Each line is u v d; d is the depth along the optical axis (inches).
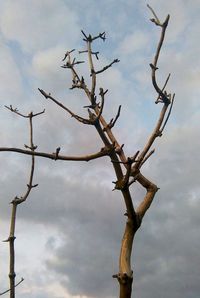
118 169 211.6
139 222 219.9
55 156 216.1
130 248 215.3
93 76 234.1
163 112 233.8
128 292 205.8
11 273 234.1
